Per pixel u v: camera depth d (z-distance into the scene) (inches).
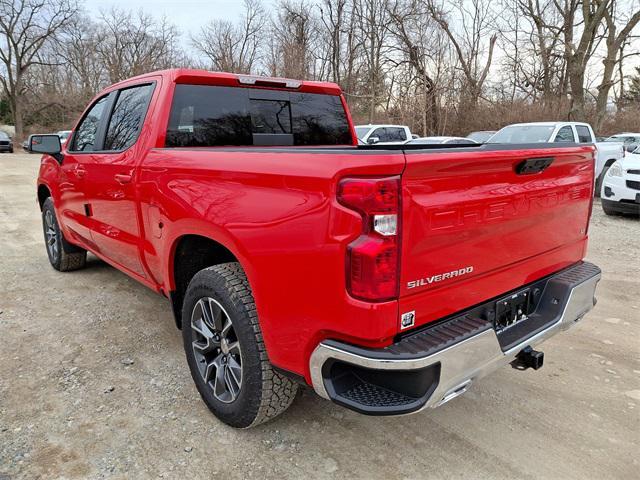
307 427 107.2
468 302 87.6
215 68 1624.0
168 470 93.7
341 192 72.7
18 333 151.3
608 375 131.8
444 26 1019.9
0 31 1790.1
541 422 110.7
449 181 78.5
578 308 107.6
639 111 1117.7
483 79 1053.2
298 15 1307.8
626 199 345.7
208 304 105.5
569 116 888.3
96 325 157.9
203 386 109.2
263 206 84.7
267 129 146.0
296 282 80.4
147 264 130.9
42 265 224.2
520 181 92.4
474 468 95.5
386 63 1060.5
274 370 90.6
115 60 2112.5
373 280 71.9
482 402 118.6
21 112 1915.6
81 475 91.8
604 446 102.5
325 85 159.8
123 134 139.0
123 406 113.6
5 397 116.3
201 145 131.1
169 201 109.7
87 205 158.1
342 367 81.9
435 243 78.0
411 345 76.3
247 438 103.1
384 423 109.3
